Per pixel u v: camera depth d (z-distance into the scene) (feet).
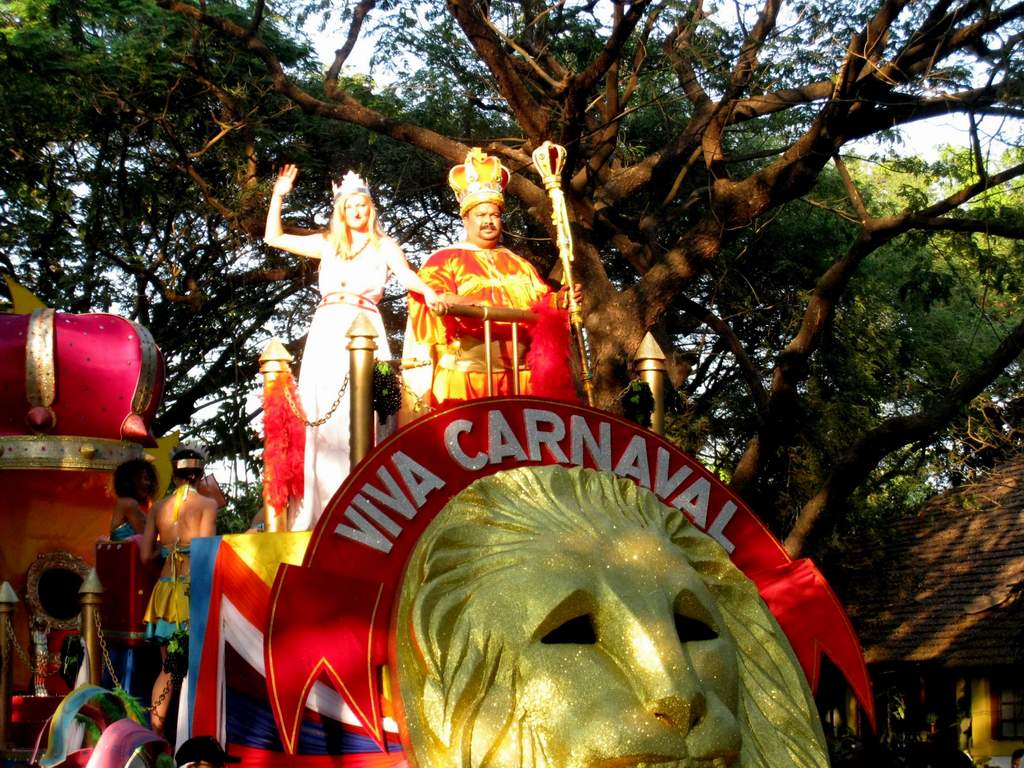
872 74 39.29
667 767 14.26
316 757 17.79
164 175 59.72
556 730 14.48
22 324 31.04
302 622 16.53
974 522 81.51
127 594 25.45
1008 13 38.27
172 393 65.87
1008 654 68.54
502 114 61.82
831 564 63.62
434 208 64.64
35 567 29.76
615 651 14.92
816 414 56.39
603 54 39.60
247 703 18.24
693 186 62.28
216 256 61.52
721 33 45.47
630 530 16.15
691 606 15.56
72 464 30.07
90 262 58.90
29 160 56.95
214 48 57.77
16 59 52.54
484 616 15.30
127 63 52.95
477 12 40.45
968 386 43.27
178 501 25.34
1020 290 47.55
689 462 19.39
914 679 75.97
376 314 23.76
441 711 15.06
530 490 16.58
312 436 22.48
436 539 16.37
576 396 21.54
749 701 16.55
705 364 67.21
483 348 22.39
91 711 20.33
